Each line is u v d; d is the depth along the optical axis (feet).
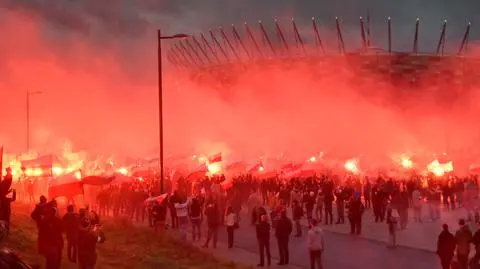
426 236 94.38
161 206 94.43
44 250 50.01
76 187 90.07
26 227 80.33
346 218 124.88
